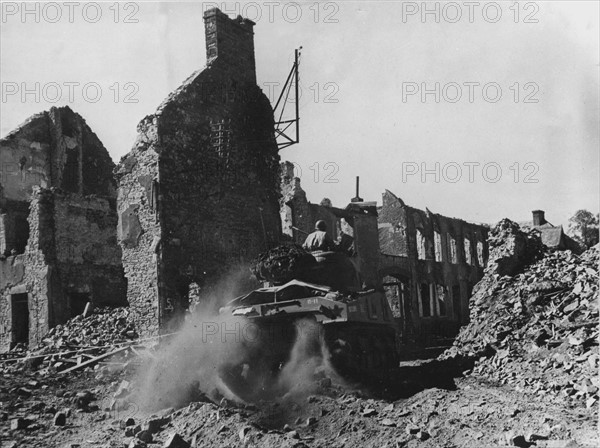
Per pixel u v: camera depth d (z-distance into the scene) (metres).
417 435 11.20
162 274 21.08
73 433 12.18
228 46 25.16
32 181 31.61
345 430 11.98
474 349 18.12
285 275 15.94
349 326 15.40
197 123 23.20
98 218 28.33
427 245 39.91
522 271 20.33
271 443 10.85
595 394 12.75
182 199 22.16
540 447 9.98
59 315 25.95
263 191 25.95
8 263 27.12
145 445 11.29
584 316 16.58
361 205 35.22
